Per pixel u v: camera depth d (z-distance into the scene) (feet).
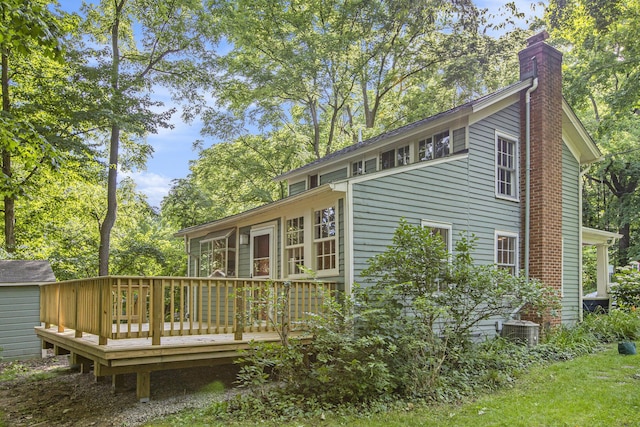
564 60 64.44
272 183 77.41
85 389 22.47
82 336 22.35
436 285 22.94
